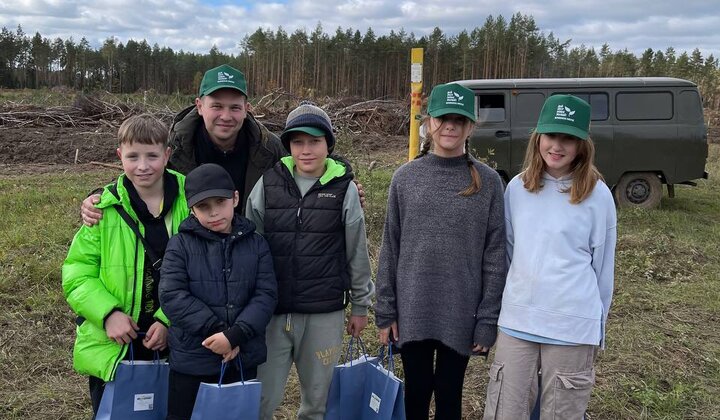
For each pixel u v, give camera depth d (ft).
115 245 7.81
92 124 52.80
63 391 11.20
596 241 7.93
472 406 11.35
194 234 7.63
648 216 28.48
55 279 16.08
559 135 7.75
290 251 8.22
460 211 8.10
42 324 13.69
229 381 7.77
